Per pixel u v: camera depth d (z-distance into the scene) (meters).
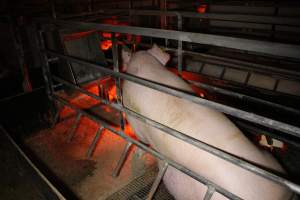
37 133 3.72
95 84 4.17
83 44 3.82
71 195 2.73
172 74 2.46
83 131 3.76
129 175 2.96
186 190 2.21
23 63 4.40
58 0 5.95
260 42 1.31
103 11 4.64
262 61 4.21
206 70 4.33
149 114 2.27
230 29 5.62
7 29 5.04
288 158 2.91
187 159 2.06
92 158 3.25
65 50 3.59
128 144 2.84
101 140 3.56
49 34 3.66
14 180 2.27
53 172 3.04
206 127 2.01
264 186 1.79
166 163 2.28
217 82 4.20
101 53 4.11
